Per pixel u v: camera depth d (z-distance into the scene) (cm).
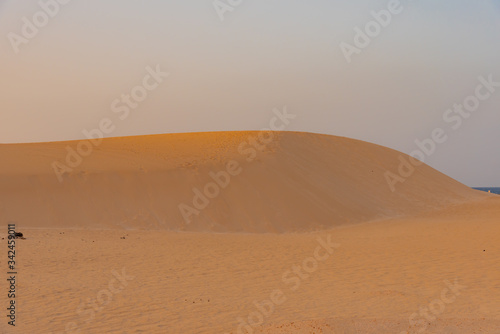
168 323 926
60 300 1083
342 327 812
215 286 1277
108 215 2795
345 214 3359
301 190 3491
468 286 1248
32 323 907
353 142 5131
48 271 1402
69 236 2173
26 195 2816
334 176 4050
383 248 1970
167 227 2783
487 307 1023
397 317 933
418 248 1938
